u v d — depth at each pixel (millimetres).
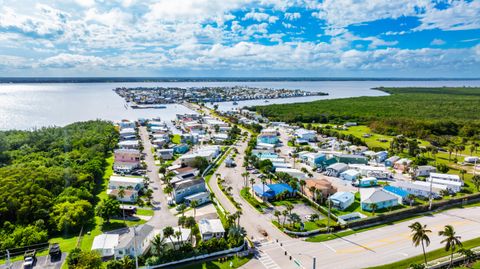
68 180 110125
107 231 87938
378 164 161125
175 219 96375
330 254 78688
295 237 87125
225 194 117938
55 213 89250
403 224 96750
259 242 84062
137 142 193125
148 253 78125
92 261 67062
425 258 72375
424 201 114938
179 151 182375
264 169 142625
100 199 110250
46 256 74812
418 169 144375
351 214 102250
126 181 120312
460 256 78125
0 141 157750
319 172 148625
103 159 155750
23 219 87875
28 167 116500
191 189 113812
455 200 114125
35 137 178500
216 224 88250
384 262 75375
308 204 110750
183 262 74062
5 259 73938
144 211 101812
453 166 157375
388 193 112750
